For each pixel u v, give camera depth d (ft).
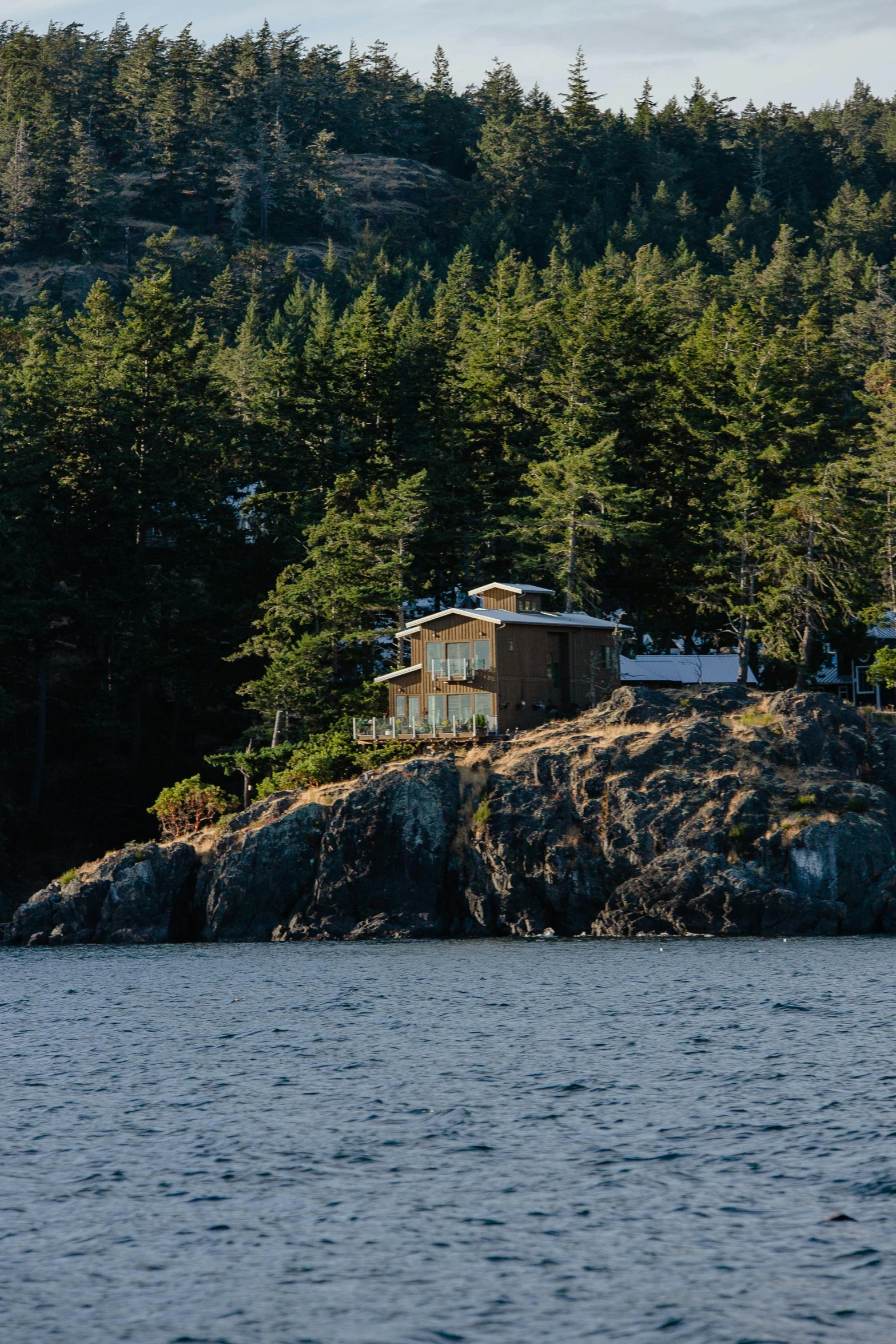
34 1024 377.91
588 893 605.31
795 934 571.28
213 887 648.79
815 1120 241.55
